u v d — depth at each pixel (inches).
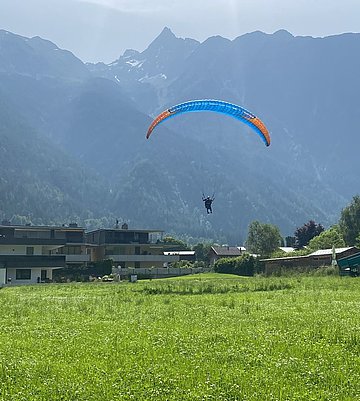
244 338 690.8
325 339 677.9
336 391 447.2
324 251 3747.5
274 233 5915.4
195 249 7485.2
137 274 4141.2
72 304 1334.9
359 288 1742.1
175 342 668.7
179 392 445.4
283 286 1927.9
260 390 446.6
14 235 4261.8
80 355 593.0
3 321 962.7
